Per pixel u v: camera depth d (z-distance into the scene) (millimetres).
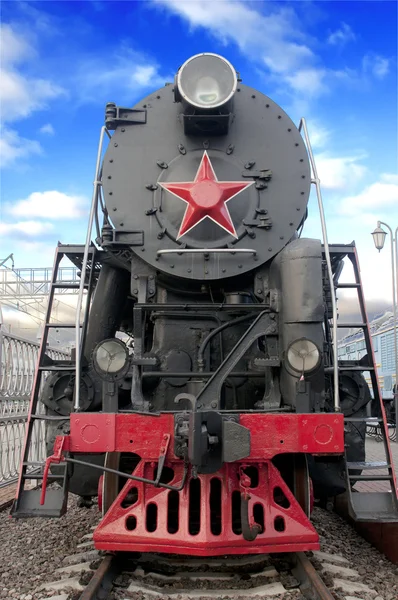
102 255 5621
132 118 5488
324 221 4988
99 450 4141
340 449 4148
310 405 4281
